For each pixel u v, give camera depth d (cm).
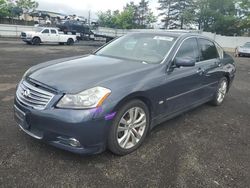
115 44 512
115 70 379
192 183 320
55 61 434
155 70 405
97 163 347
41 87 341
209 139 445
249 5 4197
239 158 387
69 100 318
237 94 785
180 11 6631
